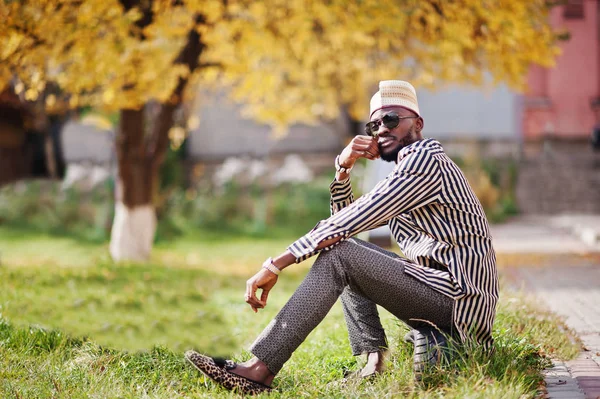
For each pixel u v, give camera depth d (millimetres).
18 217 18703
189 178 22625
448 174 3383
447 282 3307
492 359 3395
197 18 10148
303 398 3250
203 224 18109
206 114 23625
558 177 20828
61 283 7387
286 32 9125
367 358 3678
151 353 3951
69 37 7914
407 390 3162
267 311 6504
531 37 8883
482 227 3418
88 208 18172
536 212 19594
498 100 22828
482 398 2875
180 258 13422
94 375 3557
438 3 8523
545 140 22703
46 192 19375
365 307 3621
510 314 4602
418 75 11461
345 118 22719
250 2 9242
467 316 3309
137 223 11547
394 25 8148
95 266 9273
